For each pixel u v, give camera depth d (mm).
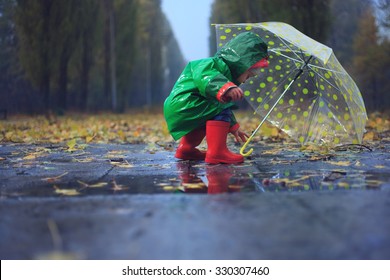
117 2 37312
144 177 4387
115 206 2998
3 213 2859
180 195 3369
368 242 2205
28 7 23203
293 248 2148
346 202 3014
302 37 5445
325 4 19609
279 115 6125
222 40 5887
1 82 21281
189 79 5281
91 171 4844
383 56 17500
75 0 26109
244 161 5449
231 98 4793
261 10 21656
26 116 21906
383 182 3889
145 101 67750
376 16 17672
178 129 5352
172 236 2342
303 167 4902
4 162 5672
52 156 6352
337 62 5504
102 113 33094
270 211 2787
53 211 2893
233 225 2502
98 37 32594
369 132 9391
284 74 6141
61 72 27234
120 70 37875
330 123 5969
